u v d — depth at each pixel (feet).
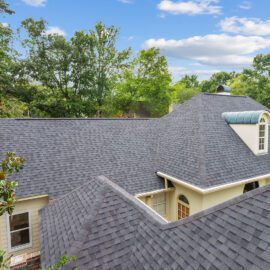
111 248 17.81
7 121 43.83
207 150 39.73
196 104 54.03
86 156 42.42
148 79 120.06
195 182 34.24
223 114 50.70
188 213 38.09
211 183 33.50
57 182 36.06
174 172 39.40
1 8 87.71
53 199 33.65
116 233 19.08
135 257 17.22
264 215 14.28
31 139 41.98
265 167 41.27
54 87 108.58
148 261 16.25
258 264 11.93
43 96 105.40
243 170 38.34
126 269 16.57
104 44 112.88
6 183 12.68
